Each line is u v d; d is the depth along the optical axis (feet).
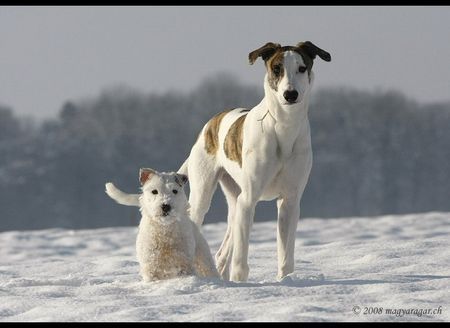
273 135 35.37
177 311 26.78
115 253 60.34
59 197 254.27
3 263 55.98
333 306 27.17
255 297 28.50
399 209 260.83
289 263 36.19
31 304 28.63
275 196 36.81
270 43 36.17
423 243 47.29
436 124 269.85
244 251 35.65
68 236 72.38
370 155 262.67
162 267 31.96
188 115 276.21
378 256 43.34
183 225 32.07
